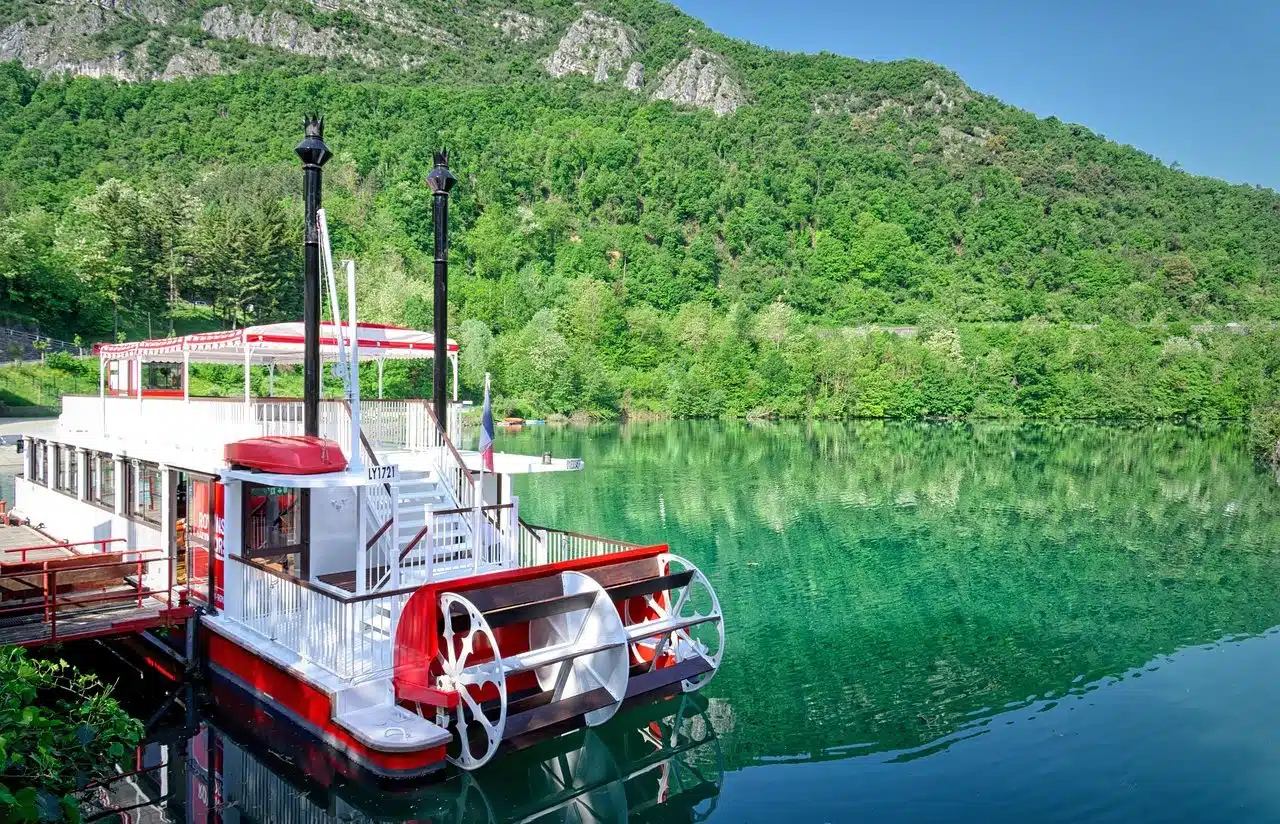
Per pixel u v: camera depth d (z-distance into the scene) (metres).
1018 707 15.33
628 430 87.75
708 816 11.30
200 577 15.84
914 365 107.12
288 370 66.31
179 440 16.53
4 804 6.45
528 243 154.62
